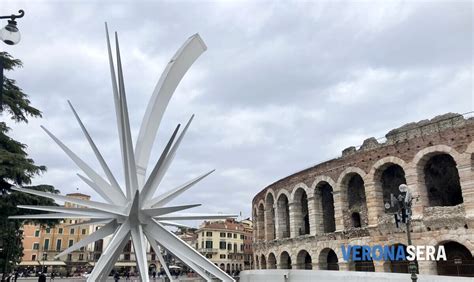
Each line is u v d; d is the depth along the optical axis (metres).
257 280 41.84
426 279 27.58
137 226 20.19
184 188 21.78
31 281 66.19
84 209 20.02
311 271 35.25
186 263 20.59
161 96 24.89
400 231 36.78
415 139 37.38
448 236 33.25
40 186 32.38
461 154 33.78
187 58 26.44
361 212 43.75
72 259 113.88
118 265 116.38
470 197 32.50
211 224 135.12
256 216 68.88
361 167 42.00
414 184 36.56
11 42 14.98
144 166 23.33
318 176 47.66
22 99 34.19
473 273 34.22
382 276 29.97
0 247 37.28
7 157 29.23
